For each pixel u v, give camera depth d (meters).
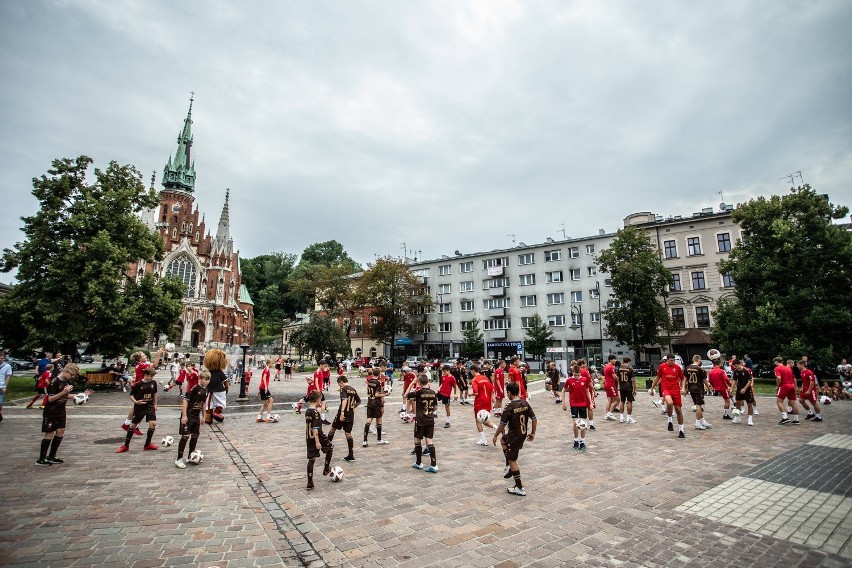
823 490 7.32
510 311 58.22
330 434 8.73
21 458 9.07
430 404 8.87
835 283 29.36
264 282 115.81
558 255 55.59
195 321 77.94
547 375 22.27
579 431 10.60
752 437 11.98
